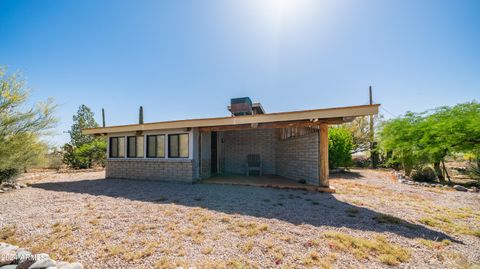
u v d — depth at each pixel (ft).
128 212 13.04
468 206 14.70
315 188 19.53
